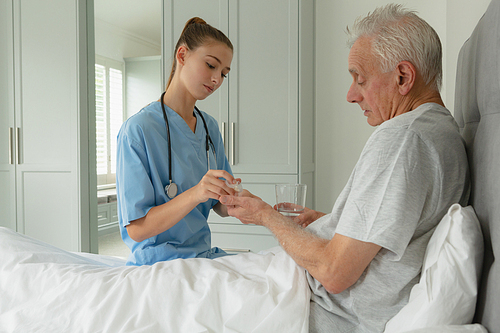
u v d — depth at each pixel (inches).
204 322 31.1
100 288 34.7
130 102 126.8
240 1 97.4
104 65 127.6
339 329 31.1
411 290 28.5
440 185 29.2
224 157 62.9
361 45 34.4
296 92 94.9
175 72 52.0
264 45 96.5
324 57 109.0
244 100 98.2
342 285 29.7
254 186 98.4
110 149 132.0
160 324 31.7
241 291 32.3
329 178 110.3
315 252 31.3
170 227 44.4
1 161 112.7
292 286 32.1
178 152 50.3
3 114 111.5
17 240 44.5
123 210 45.1
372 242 28.0
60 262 42.4
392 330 27.6
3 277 39.0
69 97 105.6
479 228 26.0
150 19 121.8
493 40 27.5
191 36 49.6
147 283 34.8
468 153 34.1
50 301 34.8
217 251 56.8
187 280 34.8
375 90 34.4
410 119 30.2
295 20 94.3
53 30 106.4
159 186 46.8
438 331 22.2
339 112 108.7
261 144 97.7
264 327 29.5
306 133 100.9
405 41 32.5
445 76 89.6
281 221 35.9
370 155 30.2
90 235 108.3
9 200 112.0
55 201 107.5
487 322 23.2
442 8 95.1
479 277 25.3
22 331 32.7
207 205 55.4
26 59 109.0
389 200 28.1
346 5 106.4
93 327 31.8
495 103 27.4
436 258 25.5
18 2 109.0
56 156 107.1
